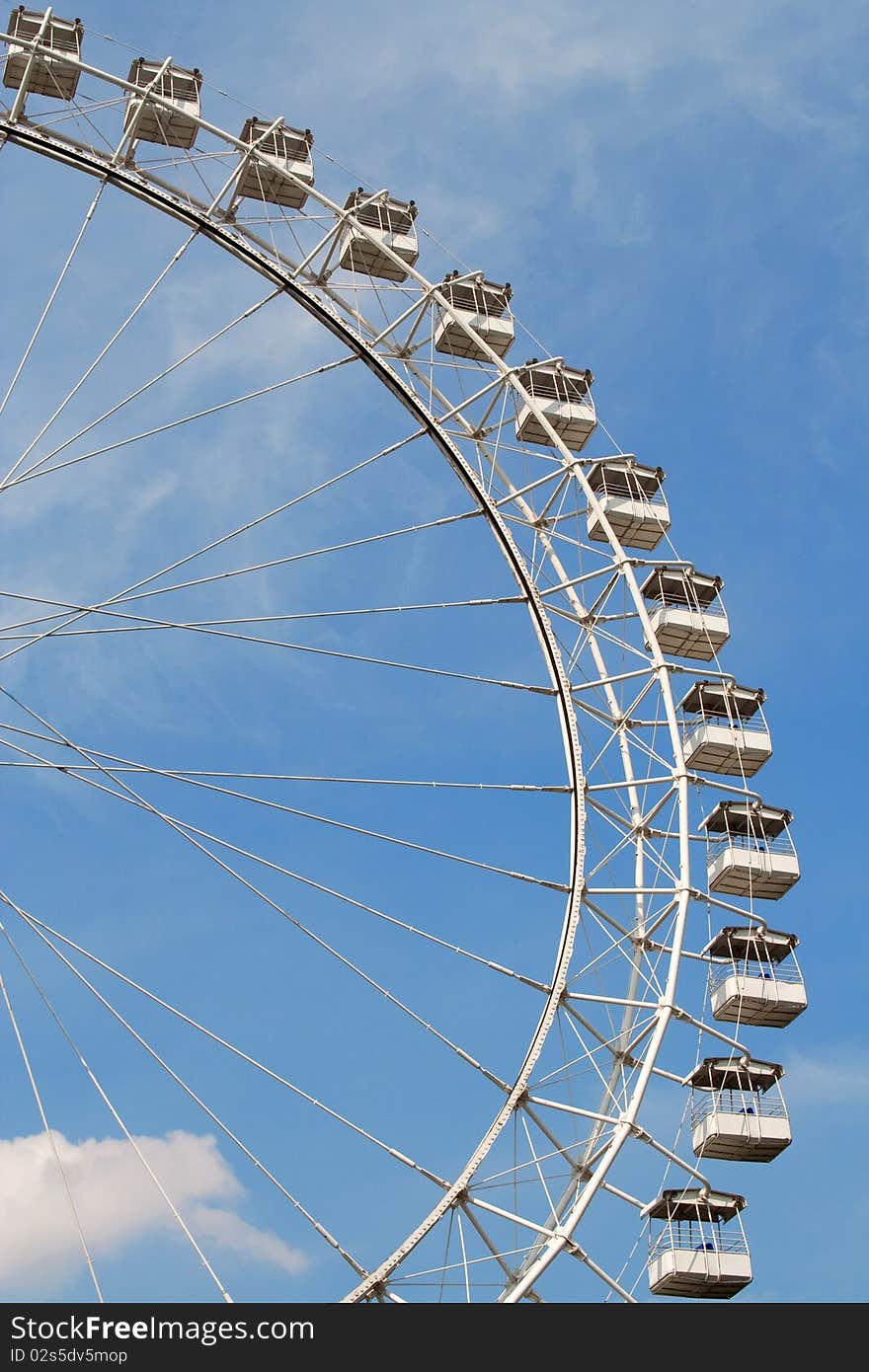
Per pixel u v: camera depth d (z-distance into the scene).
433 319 43.09
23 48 39.47
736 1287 38.41
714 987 42.81
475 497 38.50
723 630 45.16
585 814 36.47
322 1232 31.08
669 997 35.69
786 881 43.69
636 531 45.16
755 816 44.25
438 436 38.91
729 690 45.12
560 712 37.19
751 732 44.62
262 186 43.00
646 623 40.84
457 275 44.47
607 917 36.62
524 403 42.91
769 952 43.34
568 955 35.00
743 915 38.78
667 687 39.97
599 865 36.12
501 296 45.19
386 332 41.69
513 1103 33.38
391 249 43.06
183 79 42.31
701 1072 41.09
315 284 41.34
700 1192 39.25
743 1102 40.75
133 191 38.62
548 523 42.94
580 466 42.22
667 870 38.00
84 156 38.22
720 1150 40.50
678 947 36.47
